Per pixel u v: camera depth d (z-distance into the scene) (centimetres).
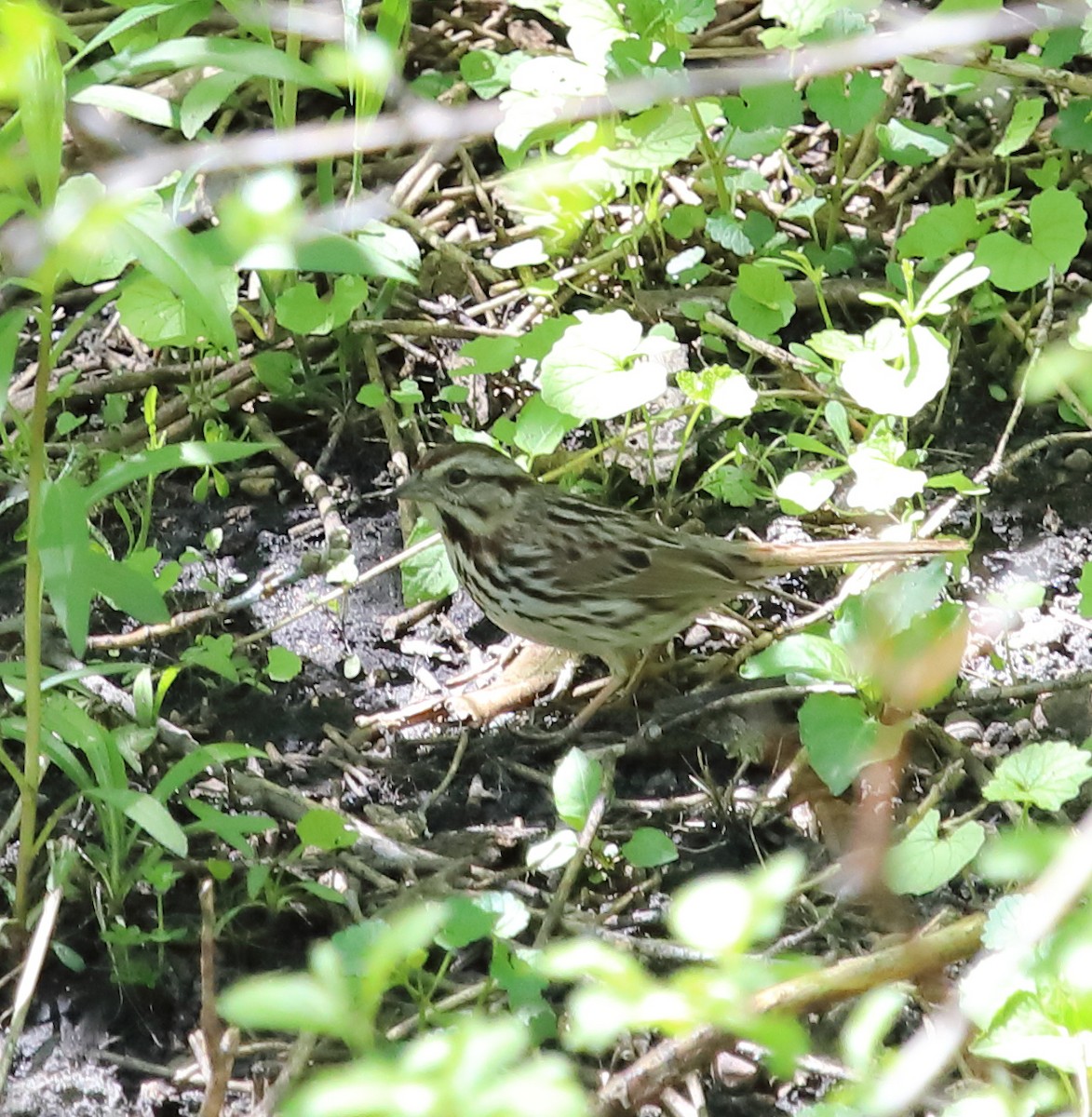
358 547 1218
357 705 1098
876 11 1423
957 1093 787
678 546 1061
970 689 1068
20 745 1034
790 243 1422
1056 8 1330
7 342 712
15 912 891
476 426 1300
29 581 786
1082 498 1220
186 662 1019
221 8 1448
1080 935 533
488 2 1589
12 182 689
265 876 909
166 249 663
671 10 1316
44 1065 859
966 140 1500
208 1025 763
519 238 1427
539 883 959
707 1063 792
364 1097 418
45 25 620
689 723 1053
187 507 1248
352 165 1453
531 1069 440
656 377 1098
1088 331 1040
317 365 1334
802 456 1263
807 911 927
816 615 1133
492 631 1167
